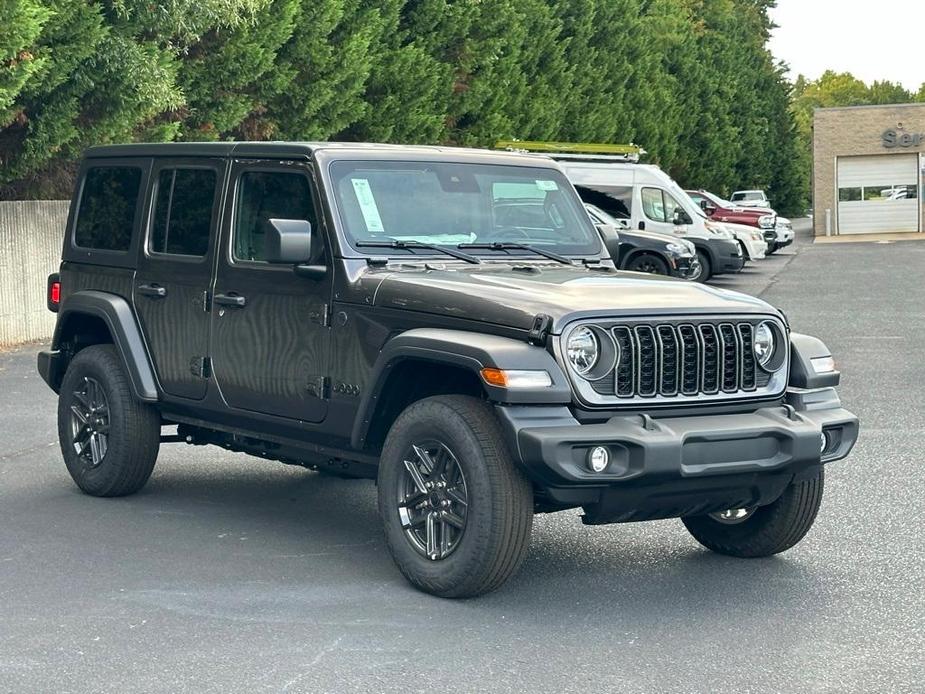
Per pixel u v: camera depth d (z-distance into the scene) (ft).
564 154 95.61
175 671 17.67
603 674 17.65
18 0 50.01
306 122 83.20
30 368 51.47
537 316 19.98
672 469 19.74
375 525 26.22
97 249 28.60
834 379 22.31
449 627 19.61
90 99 60.39
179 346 26.22
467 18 104.32
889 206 216.74
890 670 17.85
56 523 26.11
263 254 24.43
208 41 71.41
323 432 23.32
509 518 20.02
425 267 23.18
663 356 20.54
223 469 31.76
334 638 19.07
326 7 80.79
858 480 30.53
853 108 215.72
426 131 99.96
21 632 19.31
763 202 214.69
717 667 17.94
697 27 263.29
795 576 22.62
